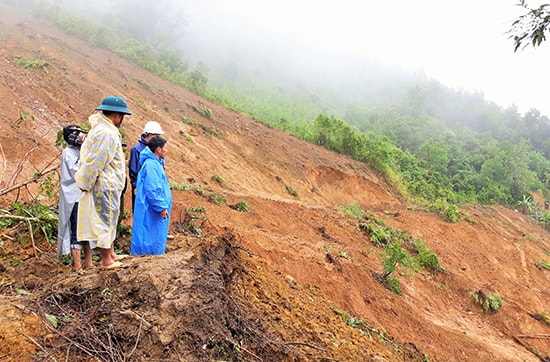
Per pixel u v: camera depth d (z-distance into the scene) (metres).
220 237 4.63
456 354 8.91
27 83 11.27
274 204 12.12
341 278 8.77
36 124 9.67
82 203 3.99
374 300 8.91
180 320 3.01
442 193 28.30
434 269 13.52
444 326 10.40
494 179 36.84
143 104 15.15
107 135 3.94
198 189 10.03
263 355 3.25
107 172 4.00
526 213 34.06
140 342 2.86
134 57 22.28
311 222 12.08
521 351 11.31
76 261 4.24
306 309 5.15
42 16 21.44
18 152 8.12
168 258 3.80
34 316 2.91
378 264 11.30
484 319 12.60
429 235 17.17
